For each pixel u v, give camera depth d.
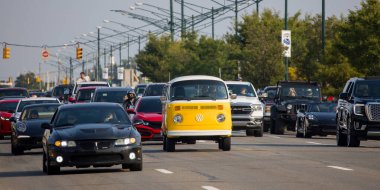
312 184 35.75
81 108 45.59
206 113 58.41
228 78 167.88
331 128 79.50
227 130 58.50
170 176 40.19
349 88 66.38
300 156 52.75
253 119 80.38
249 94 82.50
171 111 58.62
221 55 171.75
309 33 157.38
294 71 153.75
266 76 140.75
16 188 37.19
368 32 119.25
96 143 41.97
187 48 187.88
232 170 43.06
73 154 41.94
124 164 43.12
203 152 57.81
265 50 140.50
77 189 35.66
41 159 56.53
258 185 35.56
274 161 48.78
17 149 61.91
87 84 109.38
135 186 36.06
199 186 35.47
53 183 38.72
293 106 90.12
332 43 126.12
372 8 119.44
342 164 46.34
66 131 42.97
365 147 63.34
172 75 192.38
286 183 36.28
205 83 59.56
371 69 119.88
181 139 58.88
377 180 37.38
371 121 62.59
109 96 85.38
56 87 125.81
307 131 80.12
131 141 42.38
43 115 64.44
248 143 68.94
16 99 93.94
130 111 64.44
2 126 87.56
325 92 124.69
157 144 69.25
